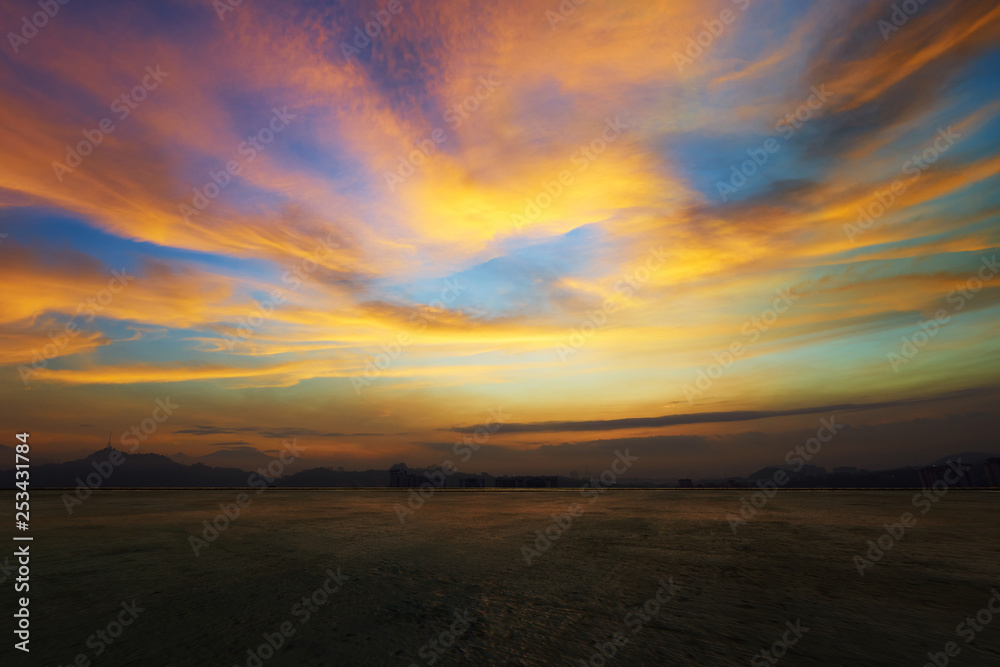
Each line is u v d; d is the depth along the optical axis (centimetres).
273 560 446
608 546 524
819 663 215
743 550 496
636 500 1315
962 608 296
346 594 330
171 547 518
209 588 345
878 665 213
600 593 332
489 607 300
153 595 326
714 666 211
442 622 273
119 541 558
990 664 214
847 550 495
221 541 559
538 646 236
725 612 290
